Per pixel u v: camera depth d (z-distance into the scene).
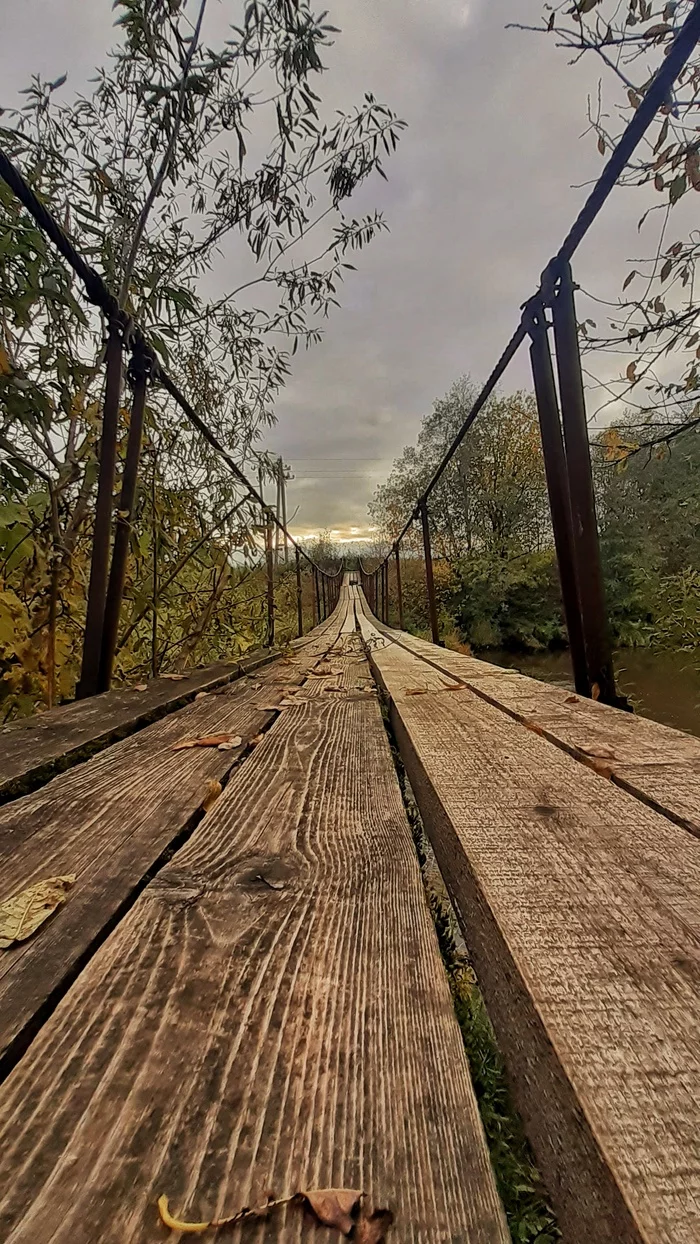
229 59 2.08
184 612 3.34
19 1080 0.35
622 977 0.41
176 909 0.55
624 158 1.23
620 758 0.90
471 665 2.51
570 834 0.64
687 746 0.96
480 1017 0.56
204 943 0.49
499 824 0.68
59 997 0.43
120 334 1.83
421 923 0.52
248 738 1.26
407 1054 0.37
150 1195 0.28
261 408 3.89
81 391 1.83
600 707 1.35
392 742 1.46
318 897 0.57
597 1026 0.36
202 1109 0.33
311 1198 0.28
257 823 0.77
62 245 1.47
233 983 0.44
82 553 2.18
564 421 1.47
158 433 2.71
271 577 4.39
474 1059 0.50
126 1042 0.38
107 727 1.32
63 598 2.04
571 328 1.46
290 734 1.30
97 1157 0.30
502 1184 0.39
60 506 2.08
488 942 0.50
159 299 2.23
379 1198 0.28
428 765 0.92
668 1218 0.25
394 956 0.47
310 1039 0.38
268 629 4.37
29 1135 0.32
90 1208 0.28
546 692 1.62
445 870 0.72
